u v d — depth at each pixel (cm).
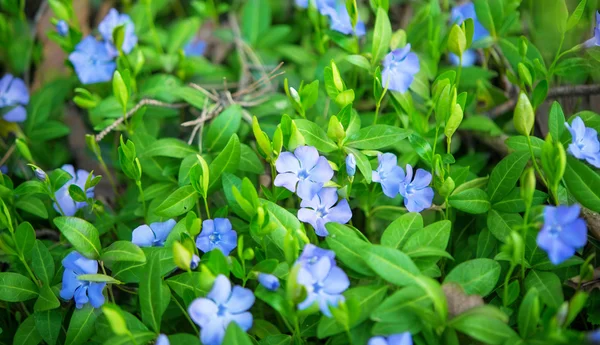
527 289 48
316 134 51
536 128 60
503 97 61
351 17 58
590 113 53
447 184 50
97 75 63
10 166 63
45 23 72
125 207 58
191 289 49
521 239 45
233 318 44
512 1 59
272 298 45
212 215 57
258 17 70
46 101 65
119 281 49
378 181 51
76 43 64
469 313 44
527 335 44
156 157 57
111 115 60
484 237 52
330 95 52
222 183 53
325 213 50
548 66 62
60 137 66
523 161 51
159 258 48
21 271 54
